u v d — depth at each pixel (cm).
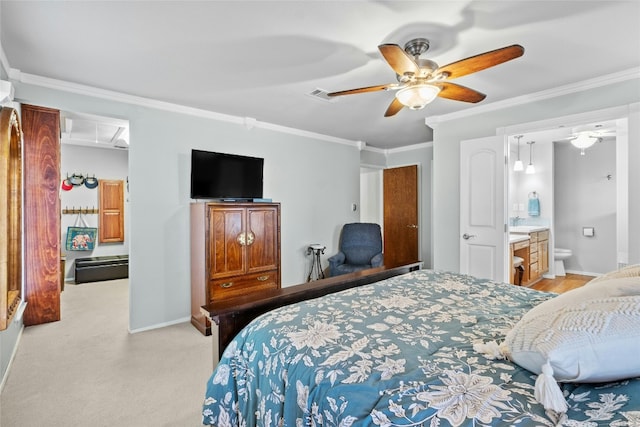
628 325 84
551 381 79
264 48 228
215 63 250
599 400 81
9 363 244
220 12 186
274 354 123
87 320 354
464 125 373
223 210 334
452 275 229
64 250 569
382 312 154
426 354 112
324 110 369
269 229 373
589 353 82
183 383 226
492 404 83
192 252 356
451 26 201
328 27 202
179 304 355
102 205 602
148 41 217
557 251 549
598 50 233
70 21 193
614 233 525
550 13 189
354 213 540
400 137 511
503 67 260
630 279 102
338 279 216
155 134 340
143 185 333
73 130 467
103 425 182
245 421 130
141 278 330
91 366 249
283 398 112
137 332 322
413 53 221
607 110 278
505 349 108
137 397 209
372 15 190
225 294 334
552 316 97
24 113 320
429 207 561
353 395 94
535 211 564
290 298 182
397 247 607
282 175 446
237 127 401
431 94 211
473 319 145
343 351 114
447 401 86
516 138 523
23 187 318
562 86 299
